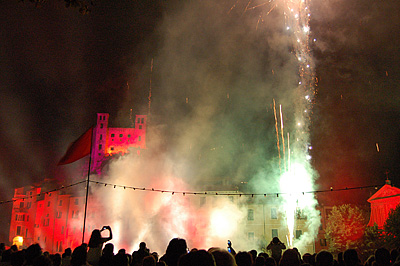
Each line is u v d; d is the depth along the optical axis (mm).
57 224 74125
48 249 73375
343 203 54688
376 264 8188
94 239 10461
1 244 11969
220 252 5090
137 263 10562
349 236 45844
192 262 4367
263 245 55938
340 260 9344
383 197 42375
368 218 47406
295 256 8172
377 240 37375
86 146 20641
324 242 54031
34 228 78125
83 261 8938
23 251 9133
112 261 8367
